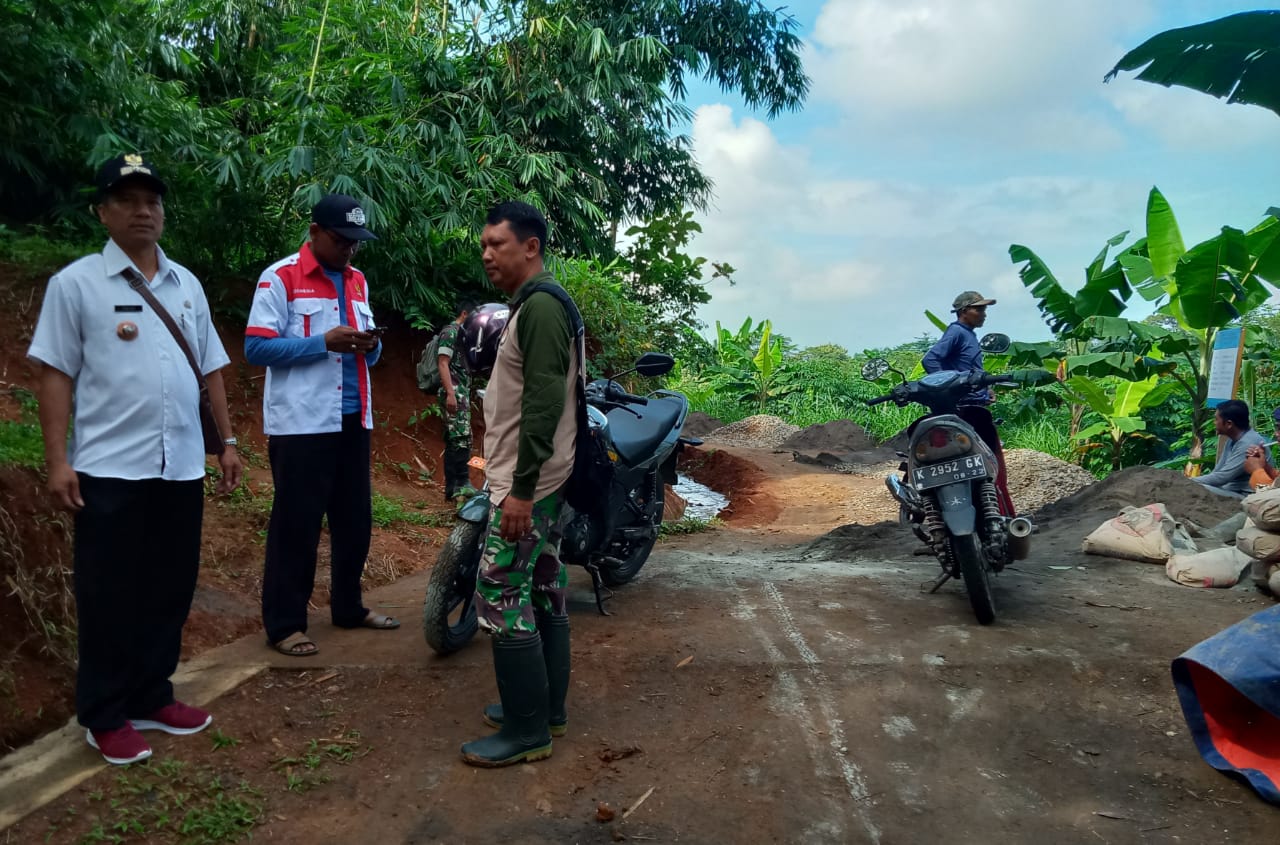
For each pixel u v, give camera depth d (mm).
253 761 2766
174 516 2842
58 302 2596
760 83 18547
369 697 3229
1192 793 2635
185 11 8891
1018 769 2770
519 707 2758
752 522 9594
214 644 3693
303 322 3613
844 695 3232
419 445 7879
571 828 2451
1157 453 11781
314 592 4516
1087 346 11195
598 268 11734
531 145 12477
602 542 4199
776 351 20453
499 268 2705
